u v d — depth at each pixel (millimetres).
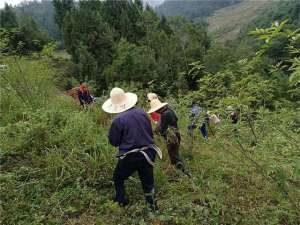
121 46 34406
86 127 6703
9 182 5102
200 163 6344
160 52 34281
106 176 5617
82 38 35156
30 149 6035
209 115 5504
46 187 5254
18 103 7598
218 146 5938
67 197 5043
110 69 28672
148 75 27125
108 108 4973
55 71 9836
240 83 4504
